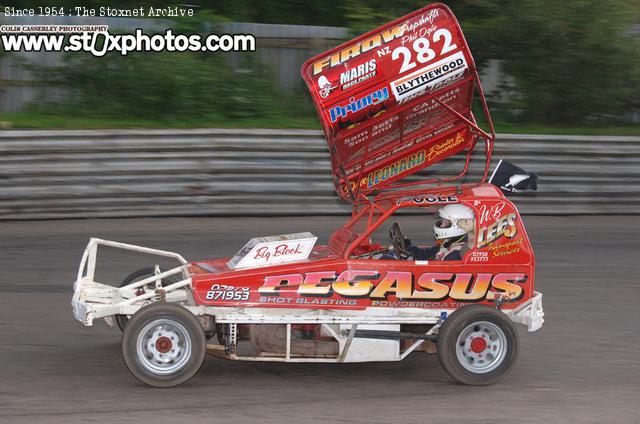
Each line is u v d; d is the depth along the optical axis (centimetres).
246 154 1786
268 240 983
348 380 976
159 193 1755
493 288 969
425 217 1847
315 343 969
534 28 2419
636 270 1503
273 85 2331
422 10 984
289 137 1811
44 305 1235
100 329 1146
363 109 985
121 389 916
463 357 942
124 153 1736
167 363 909
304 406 878
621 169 1920
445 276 962
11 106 2159
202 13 2327
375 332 948
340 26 2780
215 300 938
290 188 1808
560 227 1795
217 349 952
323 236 1647
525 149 1872
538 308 980
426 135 1052
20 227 1658
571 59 2422
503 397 922
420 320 953
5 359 1013
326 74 976
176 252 1516
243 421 828
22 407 855
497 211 976
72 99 2183
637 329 1198
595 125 2512
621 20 2478
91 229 1655
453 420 846
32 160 1691
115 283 1344
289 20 2777
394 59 984
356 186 1062
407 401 902
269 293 944
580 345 1124
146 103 2173
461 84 1013
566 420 855
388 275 955
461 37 991
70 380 945
